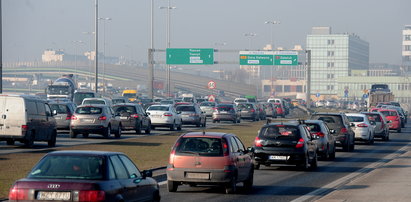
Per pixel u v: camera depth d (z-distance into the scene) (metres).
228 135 41.91
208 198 39.47
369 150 87.06
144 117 103.56
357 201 38.09
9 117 68.25
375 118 107.81
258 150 56.88
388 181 49.00
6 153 62.84
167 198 39.09
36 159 56.94
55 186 24.95
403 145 98.19
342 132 82.56
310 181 49.91
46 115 72.31
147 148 74.00
